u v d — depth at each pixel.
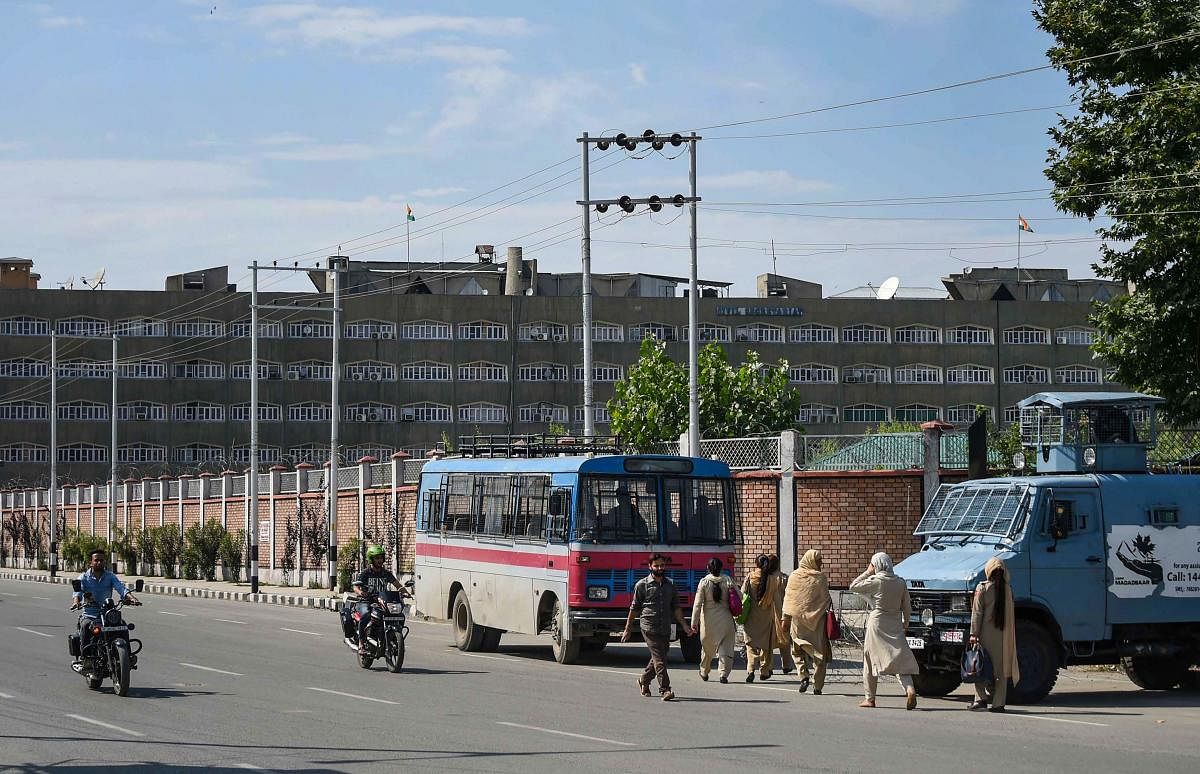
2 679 20.77
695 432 33.56
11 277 107.50
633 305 99.81
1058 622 19.11
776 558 21.47
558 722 16.00
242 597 48.03
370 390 99.44
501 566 25.72
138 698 18.38
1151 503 19.77
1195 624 19.83
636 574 23.31
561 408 100.12
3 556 94.06
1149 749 14.08
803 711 17.36
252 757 13.39
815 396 100.62
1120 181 24.92
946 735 15.10
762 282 109.38
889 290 106.31
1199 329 24.97
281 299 100.62
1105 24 25.41
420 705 17.67
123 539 70.19
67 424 99.31
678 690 19.81
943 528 20.52
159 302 100.56
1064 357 102.56
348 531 49.22
